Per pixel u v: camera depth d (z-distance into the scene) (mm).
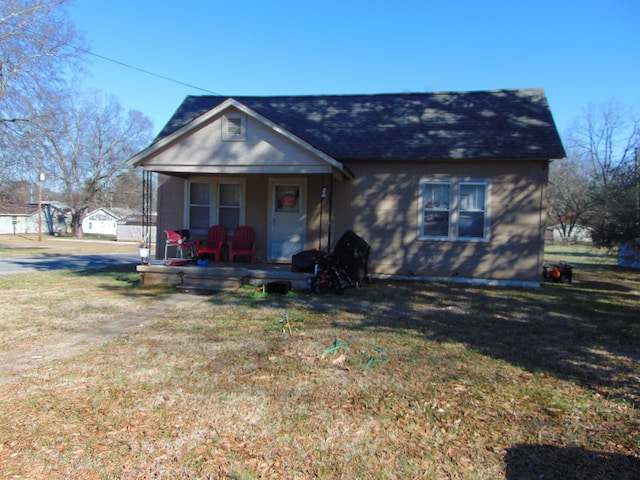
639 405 4023
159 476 2871
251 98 14586
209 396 4059
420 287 10461
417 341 5875
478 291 10070
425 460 3100
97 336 5973
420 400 4043
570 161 39938
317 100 14227
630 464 3090
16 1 19297
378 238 11750
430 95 13727
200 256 12008
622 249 20109
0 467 2936
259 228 12297
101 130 44750
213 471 2934
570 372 4832
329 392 4180
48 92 21609
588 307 8523
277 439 3344
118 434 3381
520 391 4293
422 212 11516
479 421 3674
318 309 7766
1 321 6727
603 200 17016
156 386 4270
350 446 3262
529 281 11094
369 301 8602
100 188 46875
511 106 12547
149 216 12281
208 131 10320
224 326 6516
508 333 6414
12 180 29469
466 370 4824
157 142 10367
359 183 11781
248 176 12328
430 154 11133
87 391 4141
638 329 6781
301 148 9930
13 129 21234
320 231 11977
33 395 4039
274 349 5426
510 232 11141
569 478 2916
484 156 10844
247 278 9891
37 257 20328
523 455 3186
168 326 6516
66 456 3080
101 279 11281
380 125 12500
